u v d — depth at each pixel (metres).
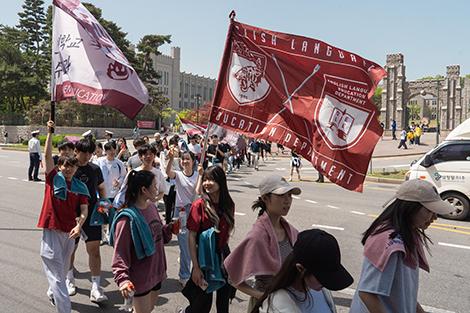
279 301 2.24
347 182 4.64
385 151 35.25
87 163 5.37
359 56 4.71
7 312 4.88
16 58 59.12
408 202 2.63
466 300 5.41
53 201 4.52
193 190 5.80
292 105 4.79
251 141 24.64
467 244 8.15
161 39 64.31
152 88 66.50
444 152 10.93
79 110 55.38
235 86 4.92
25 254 7.05
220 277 3.99
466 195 10.53
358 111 4.68
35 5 70.94
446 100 62.88
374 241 2.61
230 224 4.12
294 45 4.84
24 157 30.36
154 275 3.75
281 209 3.01
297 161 18.95
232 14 4.92
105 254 7.22
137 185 3.70
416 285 2.65
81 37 5.68
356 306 2.81
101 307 5.08
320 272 2.09
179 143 12.27
